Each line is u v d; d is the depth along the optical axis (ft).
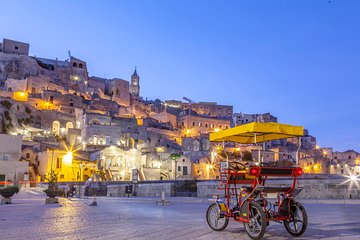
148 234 30.58
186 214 49.90
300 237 29.27
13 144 204.54
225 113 562.66
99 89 449.06
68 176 225.35
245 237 29.37
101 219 43.04
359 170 404.16
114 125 300.61
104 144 291.99
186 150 348.79
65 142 291.38
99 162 244.01
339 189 75.36
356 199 71.15
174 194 103.14
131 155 257.96
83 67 456.04
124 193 109.70
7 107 290.76
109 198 96.02
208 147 368.68
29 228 34.65
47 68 435.94
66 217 45.80
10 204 76.89
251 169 30.53
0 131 276.82
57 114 320.50
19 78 384.68
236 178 34.01
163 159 275.18
